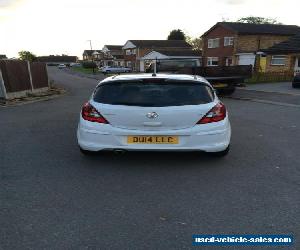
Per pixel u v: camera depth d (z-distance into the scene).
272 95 16.03
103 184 4.34
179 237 3.07
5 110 11.70
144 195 3.99
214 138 4.71
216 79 15.56
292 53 28.72
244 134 7.29
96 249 2.89
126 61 74.31
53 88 21.39
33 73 17.89
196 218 3.43
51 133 7.47
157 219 3.41
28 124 8.70
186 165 5.05
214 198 3.91
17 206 3.71
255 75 25.66
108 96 4.81
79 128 5.00
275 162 5.25
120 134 4.68
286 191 4.11
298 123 8.65
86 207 3.68
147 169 4.88
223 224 3.30
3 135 7.32
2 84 14.40
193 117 4.64
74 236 3.09
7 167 5.06
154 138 4.64
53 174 4.73
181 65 17.83
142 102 4.69
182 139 4.66
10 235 3.11
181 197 3.93
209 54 45.53
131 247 2.91
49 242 2.99
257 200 3.85
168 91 4.78
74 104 13.50
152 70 17.64
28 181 4.47
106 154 5.59
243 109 11.44
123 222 3.35
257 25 43.38
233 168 4.94
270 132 7.50
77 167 5.00
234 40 40.09
